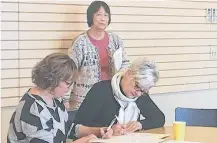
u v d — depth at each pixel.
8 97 3.65
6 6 3.58
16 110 2.07
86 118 2.68
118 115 2.74
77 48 3.61
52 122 2.08
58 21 3.86
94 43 3.67
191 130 2.79
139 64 2.56
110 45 3.75
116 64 3.69
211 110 3.13
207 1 4.94
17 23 3.65
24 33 3.69
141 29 4.41
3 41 3.59
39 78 2.03
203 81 4.98
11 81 3.66
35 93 2.09
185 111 3.15
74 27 3.95
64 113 2.24
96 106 2.71
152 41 4.50
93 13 3.63
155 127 2.85
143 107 2.88
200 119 3.14
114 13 4.19
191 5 4.79
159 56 4.57
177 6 4.67
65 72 2.02
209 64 5.02
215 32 5.05
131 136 2.42
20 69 3.69
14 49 3.65
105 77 3.73
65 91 2.08
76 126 2.53
